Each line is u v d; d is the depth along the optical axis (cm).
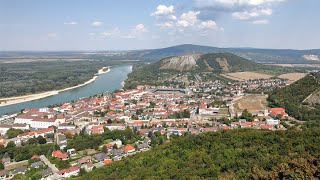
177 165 16800
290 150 15475
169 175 15238
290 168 11669
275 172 11706
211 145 18625
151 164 18200
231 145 17938
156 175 15925
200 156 17188
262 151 16050
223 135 19850
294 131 18600
